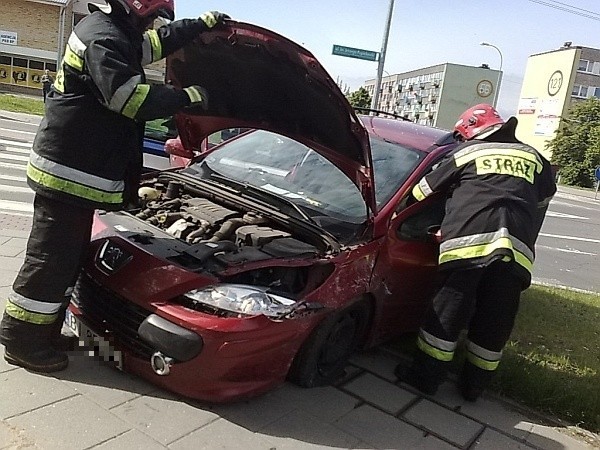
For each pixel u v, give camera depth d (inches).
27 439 102.6
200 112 149.7
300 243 137.9
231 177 169.3
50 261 117.7
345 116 125.7
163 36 117.2
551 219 636.7
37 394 116.3
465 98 2650.1
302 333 124.9
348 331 146.5
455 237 141.3
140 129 122.2
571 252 442.6
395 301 157.6
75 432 107.2
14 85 1327.5
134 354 122.3
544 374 164.1
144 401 120.6
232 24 119.3
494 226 137.4
